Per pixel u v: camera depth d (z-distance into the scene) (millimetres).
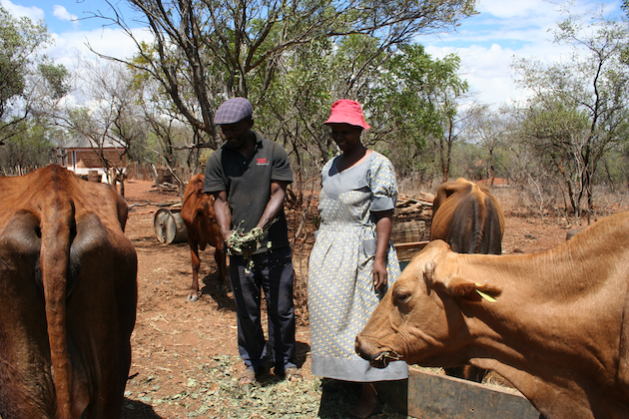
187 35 6871
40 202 2186
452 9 6996
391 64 9344
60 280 2023
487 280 2186
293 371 4059
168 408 3525
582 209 15523
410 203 11102
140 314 5543
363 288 3252
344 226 3324
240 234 3627
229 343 4797
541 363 2137
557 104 14680
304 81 7891
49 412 2199
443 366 2391
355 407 3373
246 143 3809
